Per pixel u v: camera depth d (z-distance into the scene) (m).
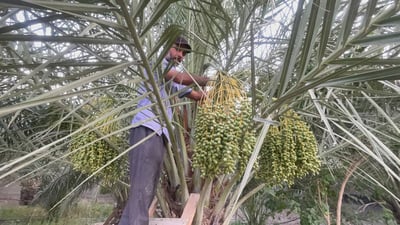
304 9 1.26
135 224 1.81
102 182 2.91
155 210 2.40
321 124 2.47
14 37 0.87
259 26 1.93
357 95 2.15
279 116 1.83
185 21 2.28
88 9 0.91
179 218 2.06
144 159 1.93
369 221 4.33
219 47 1.90
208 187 2.06
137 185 1.90
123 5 0.97
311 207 3.91
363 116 2.36
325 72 1.39
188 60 2.36
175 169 2.27
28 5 0.85
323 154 2.42
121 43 1.06
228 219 2.16
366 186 3.90
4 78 1.81
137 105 2.02
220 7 1.56
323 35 1.18
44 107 2.62
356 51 1.69
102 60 1.38
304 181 3.78
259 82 2.34
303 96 1.87
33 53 1.89
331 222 4.09
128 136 2.29
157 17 1.03
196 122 1.69
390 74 1.13
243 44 2.12
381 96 1.96
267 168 1.90
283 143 1.87
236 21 2.11
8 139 2.65
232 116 1.61
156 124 1.97
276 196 4.17
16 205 7.73
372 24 1.19
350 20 1.14
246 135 1.66
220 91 1.68
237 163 1.84
